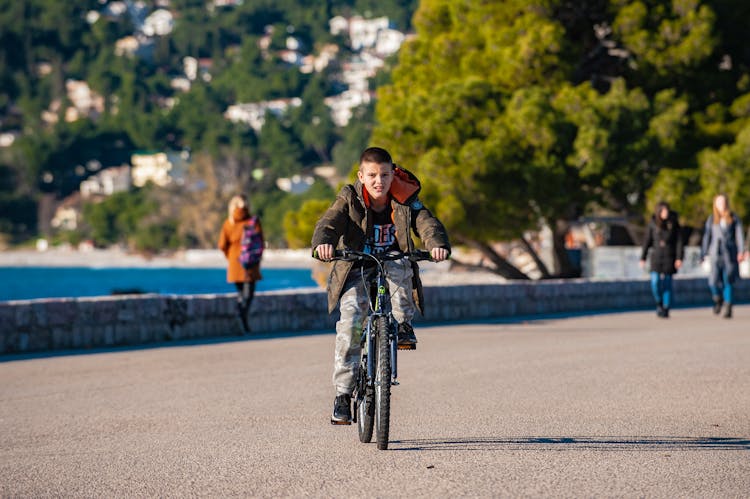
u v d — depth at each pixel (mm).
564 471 9930
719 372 18062
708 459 10516
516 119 52875
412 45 65812
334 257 10719
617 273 59500
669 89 60062
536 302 35438
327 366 19938
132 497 9203
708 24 57781
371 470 10094
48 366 20391
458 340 24844
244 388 16812
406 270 11078
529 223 55156
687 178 54875
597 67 63531
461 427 12594
